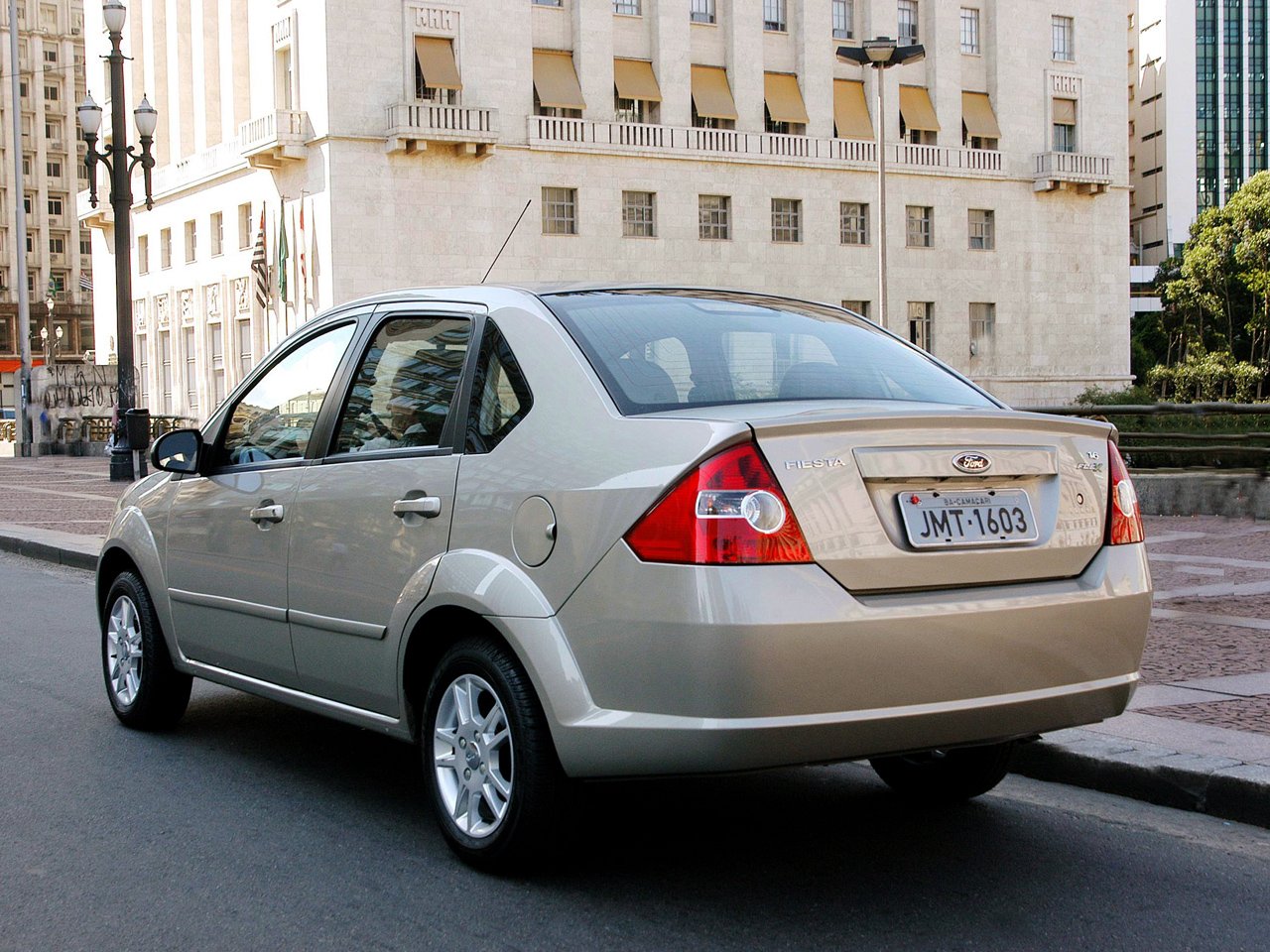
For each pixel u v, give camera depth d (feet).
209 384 166.30
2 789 17.71
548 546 13.08
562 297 15.06
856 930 12.53
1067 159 176.35
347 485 15.89
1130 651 13.85
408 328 16.28
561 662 12.78
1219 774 16.01
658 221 152.66
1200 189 424.87
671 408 13.35
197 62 167.84
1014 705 12.84
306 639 16.52
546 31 149.69
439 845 15.16
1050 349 178.81
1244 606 29.22
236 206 156.76
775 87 162.09
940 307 170.50
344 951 12.13
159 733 20.92
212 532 18.49
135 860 14.79
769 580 11.83
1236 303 248.52
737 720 11.76
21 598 37.37
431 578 14.25
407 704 14.99
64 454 146.10
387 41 138.82
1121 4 183.83
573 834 13.50
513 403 14.21
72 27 341.21
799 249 160.97
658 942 12.25
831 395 14.42
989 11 175.63
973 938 12.34
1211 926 12.63
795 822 16.03
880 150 110.11
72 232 343.26
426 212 140.56
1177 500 50.03
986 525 13.06
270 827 15.92
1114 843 15.12
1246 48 425.69
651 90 153.79
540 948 12.12
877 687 12.14
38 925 12.91
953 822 15.99
